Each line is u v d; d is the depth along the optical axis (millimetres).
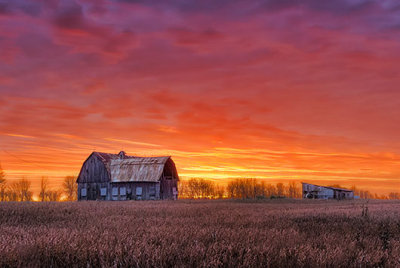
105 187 59625
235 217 17734
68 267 6637
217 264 6434
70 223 14836
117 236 9531
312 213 21641
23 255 7176
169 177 59719
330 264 6895
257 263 6738
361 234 10883
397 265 6883
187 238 9445
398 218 18219
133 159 61156
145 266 6430
